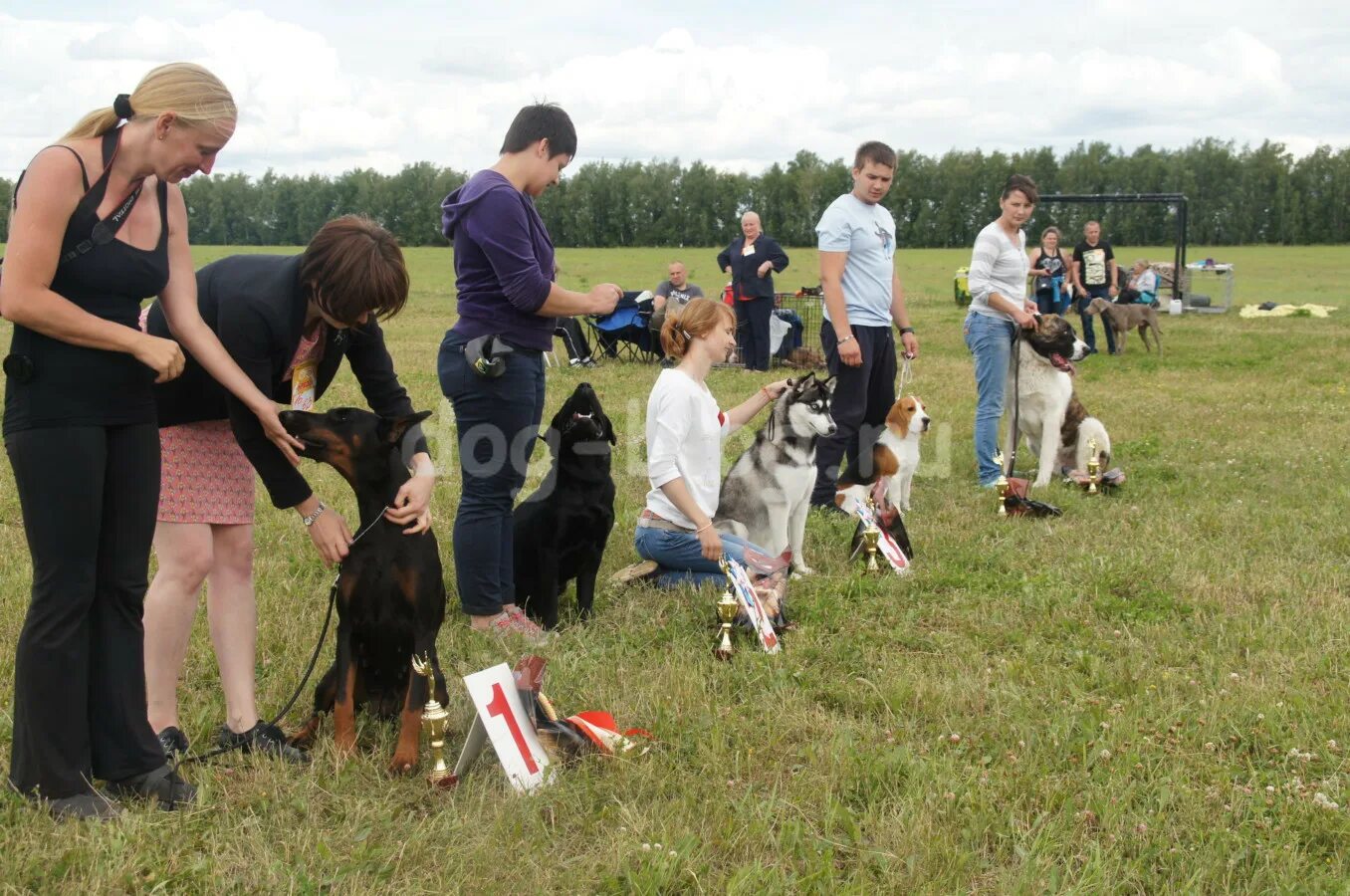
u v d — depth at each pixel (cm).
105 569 278
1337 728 339
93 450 264
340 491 668
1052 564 529
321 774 306
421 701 310
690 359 455
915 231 8300
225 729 330
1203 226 8062
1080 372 1329
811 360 1363
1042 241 1474
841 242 616
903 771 312
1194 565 522
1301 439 867
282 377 319
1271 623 436
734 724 344
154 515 283
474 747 306
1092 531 597
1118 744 329
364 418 310
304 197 8206
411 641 319
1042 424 741
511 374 407
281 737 325
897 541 538
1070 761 319
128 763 286
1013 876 261
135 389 272
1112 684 378
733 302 1315
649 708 359
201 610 440
